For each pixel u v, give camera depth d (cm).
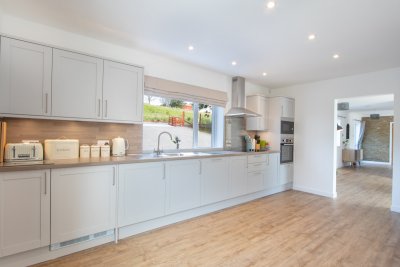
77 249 226
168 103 384
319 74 427
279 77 453
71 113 248
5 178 186
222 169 362
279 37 272
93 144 292
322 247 245
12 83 214
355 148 1052
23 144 226
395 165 371
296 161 510
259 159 434
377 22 232
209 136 448
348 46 295
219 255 225
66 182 214
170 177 292
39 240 201
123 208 251
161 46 311
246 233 277
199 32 265
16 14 234
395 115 376
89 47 288
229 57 346
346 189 529
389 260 221
